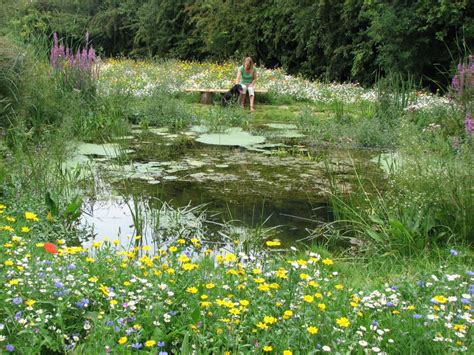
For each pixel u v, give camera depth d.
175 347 2.39
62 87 8.88
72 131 7.83
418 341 2.39
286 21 20.34
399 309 2.69
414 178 4.70
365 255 4.18
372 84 17.14
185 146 8.34
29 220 4.22
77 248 3.07
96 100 9.48
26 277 2.67
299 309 2.54
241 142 8.71
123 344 2.25
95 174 6.41
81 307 2.52
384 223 4.64
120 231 4.68
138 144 8.38
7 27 9.22
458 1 13.38
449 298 2.63
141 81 14.39
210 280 2.95
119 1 28.69
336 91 14.46
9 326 2.35
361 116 10.43
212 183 6.19
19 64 6.62
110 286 2.86
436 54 14.58
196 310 2.47
